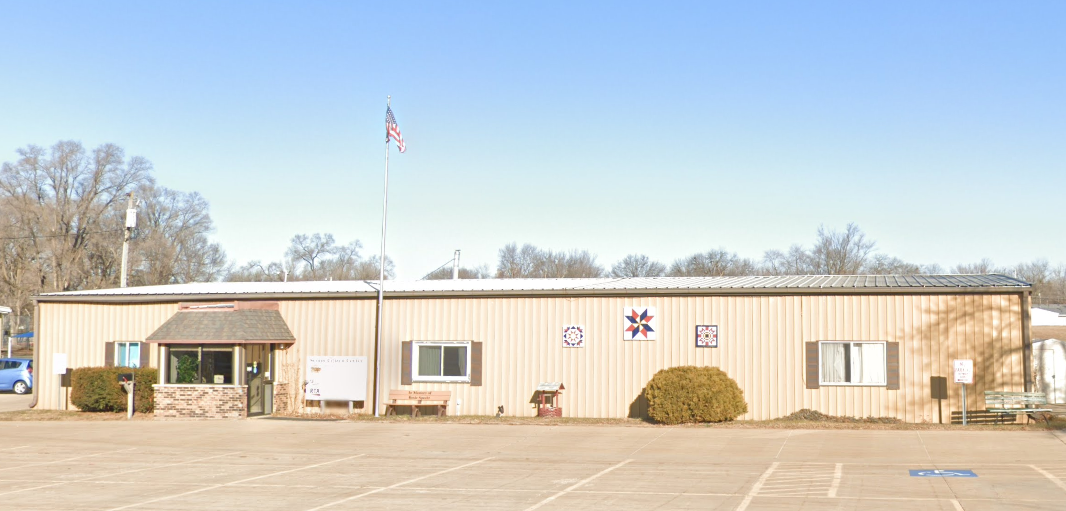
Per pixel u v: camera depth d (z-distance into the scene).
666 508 12.95
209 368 27.59
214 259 90.31
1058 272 109.00
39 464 18.36
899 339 24.53
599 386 26.52
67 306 31.25
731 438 21.42
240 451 20.16
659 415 24.27
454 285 30.22
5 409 31.48
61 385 30.89
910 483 14.84
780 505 13.04
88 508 13.49
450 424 25.03
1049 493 13.66
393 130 28.25
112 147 73.06
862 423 23.81
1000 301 24.02
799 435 21.72
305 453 19.78
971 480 15.02
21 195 70.19
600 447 20.31
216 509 13.30
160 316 30.16
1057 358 30.81
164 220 79.38
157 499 14.20
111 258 73.75
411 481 15.79
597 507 13.09
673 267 88.56
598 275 92.44
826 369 24.98
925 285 24.47
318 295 28.67
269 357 28.75
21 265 71.19
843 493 13.96
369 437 22.41
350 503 13.66
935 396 24.20
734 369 25.56
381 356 28.14
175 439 22.33
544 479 15.88
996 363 23.89
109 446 21.16
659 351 26.16
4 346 70.38
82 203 71.56
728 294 25.73
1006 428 22.34
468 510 12.98
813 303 25.17
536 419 25.86
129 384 27.77
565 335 26.84
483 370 27.38
